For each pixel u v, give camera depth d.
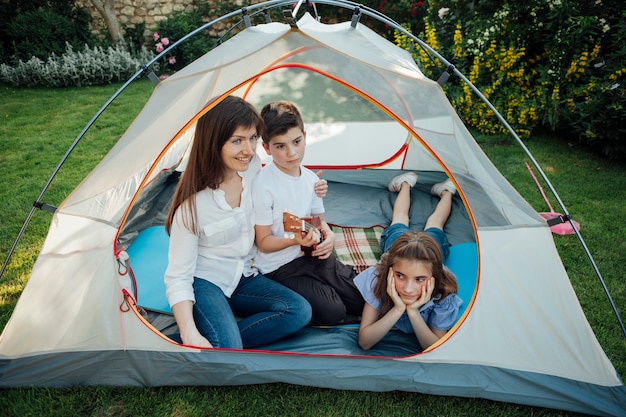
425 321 2.15
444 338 1.98
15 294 2.68
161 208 3.27
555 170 4.12
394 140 3.69
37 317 2.04
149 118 2.18
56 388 2.01
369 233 3.01
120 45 8.00
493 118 4.82
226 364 1.96
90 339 2.01
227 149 1.91
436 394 1.96
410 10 6.91
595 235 3.20
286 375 1.97
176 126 2.00
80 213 2.16
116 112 5.94
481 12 5.27
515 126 4.73
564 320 1.96
